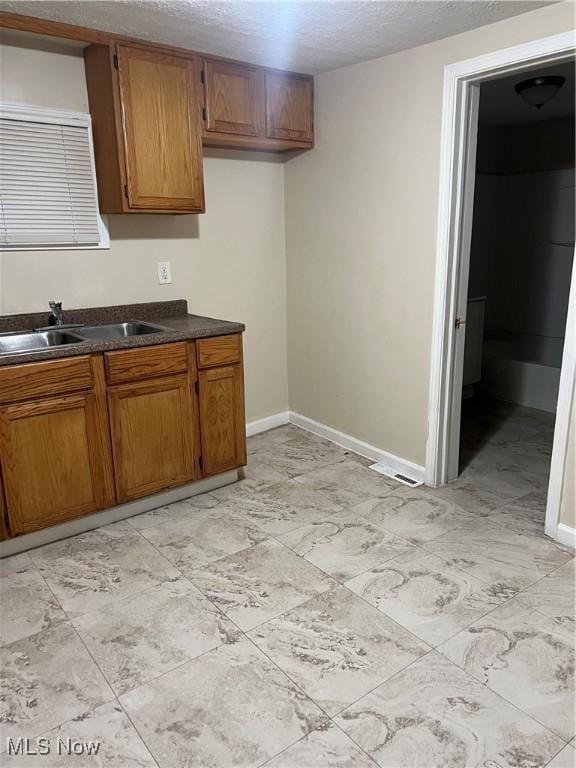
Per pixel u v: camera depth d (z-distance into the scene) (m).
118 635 1.94
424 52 2.66
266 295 3.77
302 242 3.64
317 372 3.75
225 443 2.99
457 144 2.62
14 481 2.34
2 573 2.30
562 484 2.42
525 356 4.57
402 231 2.95
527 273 5.02
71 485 2.50
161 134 2.75
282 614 2.03
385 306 3.14
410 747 1.50
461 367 2.98
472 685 1.70
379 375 3.27
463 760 1.46
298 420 4.01
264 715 1.60
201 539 2.54
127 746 1.51
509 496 2.92
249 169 3.51
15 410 2.29
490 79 2.54
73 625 1.99
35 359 2.29
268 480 3.15
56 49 2.63
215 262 3.46
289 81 3.19
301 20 2.35
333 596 2.12
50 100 2.67
